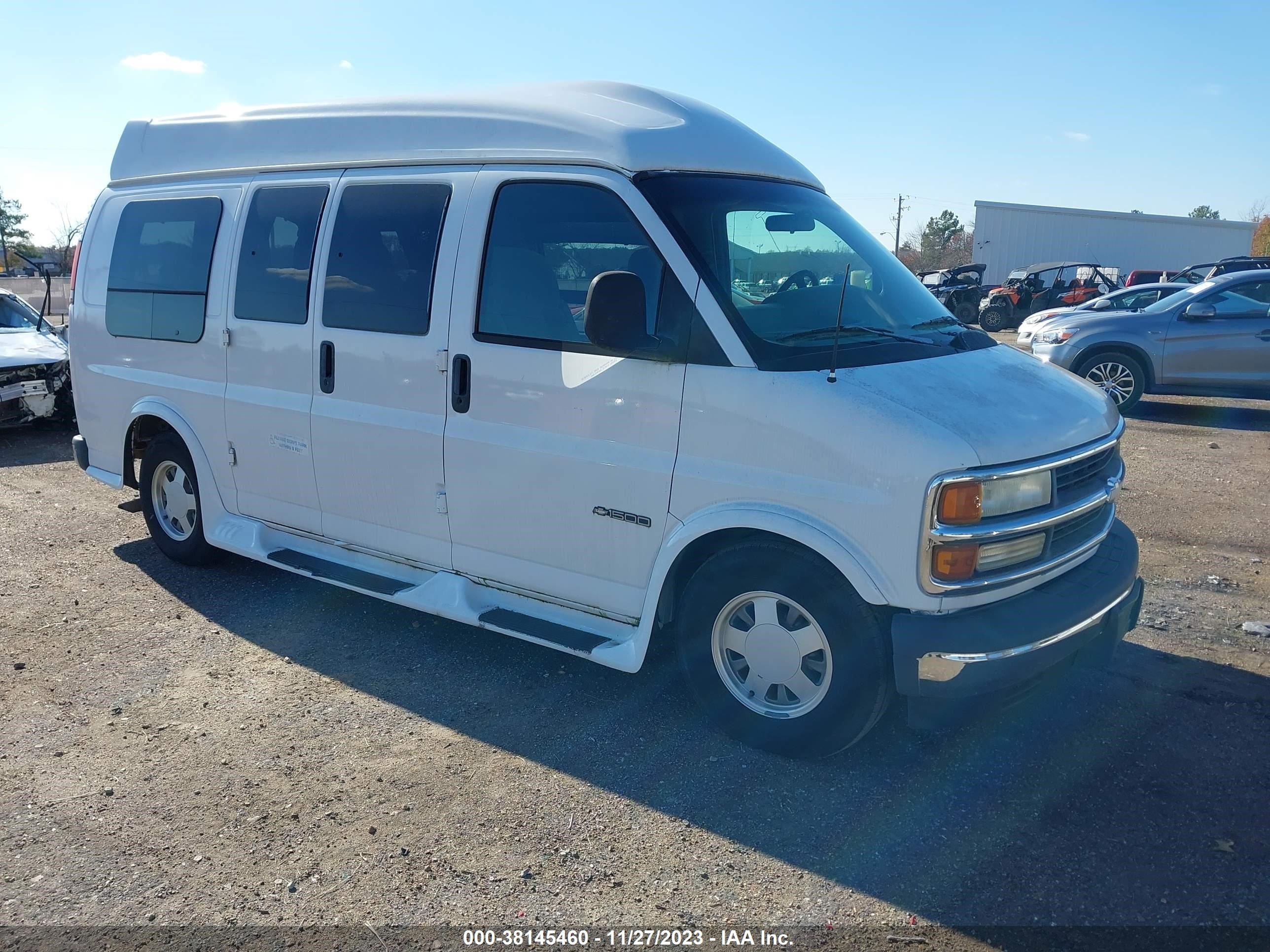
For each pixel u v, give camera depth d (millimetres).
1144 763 3646
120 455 5973
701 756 3727
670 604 3811
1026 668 3266
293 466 4910
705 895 2943
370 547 4746
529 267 3988
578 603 4051
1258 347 10734
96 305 5945
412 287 4324
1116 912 2844
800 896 2934
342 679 4426
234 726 3990
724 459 3508
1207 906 2863
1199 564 5867
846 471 3258
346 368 4578
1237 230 36469
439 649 4750
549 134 3977
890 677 3428
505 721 4016
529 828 3279
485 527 4215
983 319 28891
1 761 3721
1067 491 3518
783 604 3574
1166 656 4586
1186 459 8789
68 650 4727
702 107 4277
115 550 6301
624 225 3744
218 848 3186
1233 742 3795
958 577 3195
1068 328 11719
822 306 3830
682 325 3584
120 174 5895
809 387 3354
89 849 3188
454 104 4359
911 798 3436
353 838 3230
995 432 3268
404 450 4391
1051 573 3535
